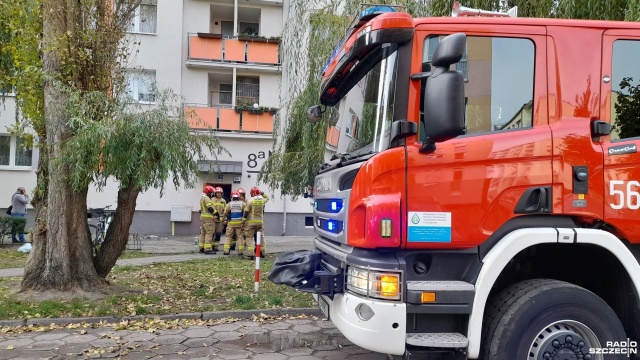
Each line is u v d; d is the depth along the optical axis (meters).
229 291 7.75
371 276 3.08
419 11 7.90
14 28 7.93
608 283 3.52
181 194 19.19
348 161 3.68
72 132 6.75
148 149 6.38
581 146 3.31
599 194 3.29
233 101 19.95
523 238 3.12
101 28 7.03
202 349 5.09
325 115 5.55
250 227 11.74
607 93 3.40
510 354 3.10
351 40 3.77
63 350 5.02
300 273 3.77
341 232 3.45
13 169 18.09
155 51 19.41
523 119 3.33
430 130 2.91
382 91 3.34
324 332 5.73
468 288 3.08
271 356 4.87
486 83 3.32
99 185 6.96
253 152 19.91
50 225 6.98
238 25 22.16
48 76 6.63
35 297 6.73
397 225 3.09
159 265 10.52
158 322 6.04
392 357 3.64
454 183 3.18
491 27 3.34
